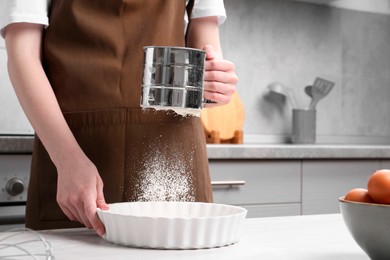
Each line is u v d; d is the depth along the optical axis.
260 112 2.95
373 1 3.25
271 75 2.98
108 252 0.77
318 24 3.10
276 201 2.25
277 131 2.98
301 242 0.85
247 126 2.92
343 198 0.76
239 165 2.19
